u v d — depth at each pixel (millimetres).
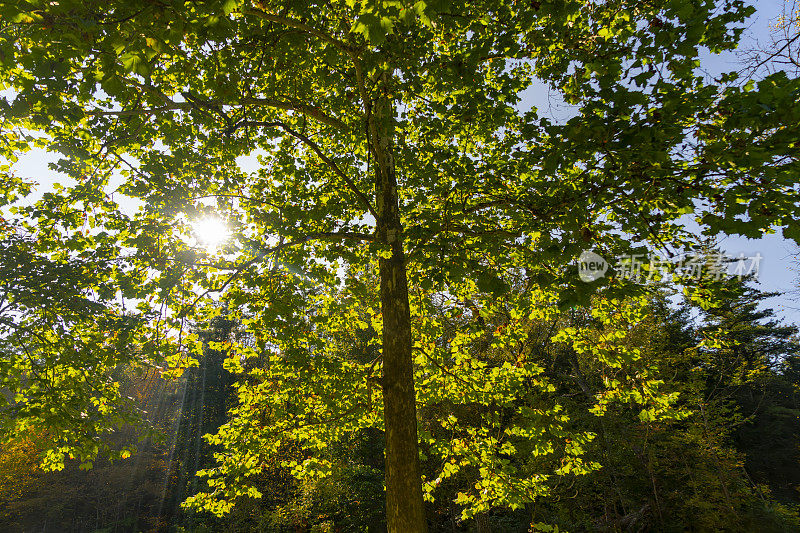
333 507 18578
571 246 4621
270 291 7203
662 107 4262
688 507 15844
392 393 6375
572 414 16469
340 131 8680
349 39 5840
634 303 8289
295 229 7039
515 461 15570
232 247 7652
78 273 7984
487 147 8516
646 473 17172
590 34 5734
